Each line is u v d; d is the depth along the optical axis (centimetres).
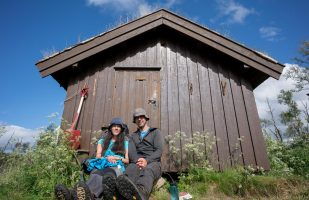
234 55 604
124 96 602
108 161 369
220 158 554
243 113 605
